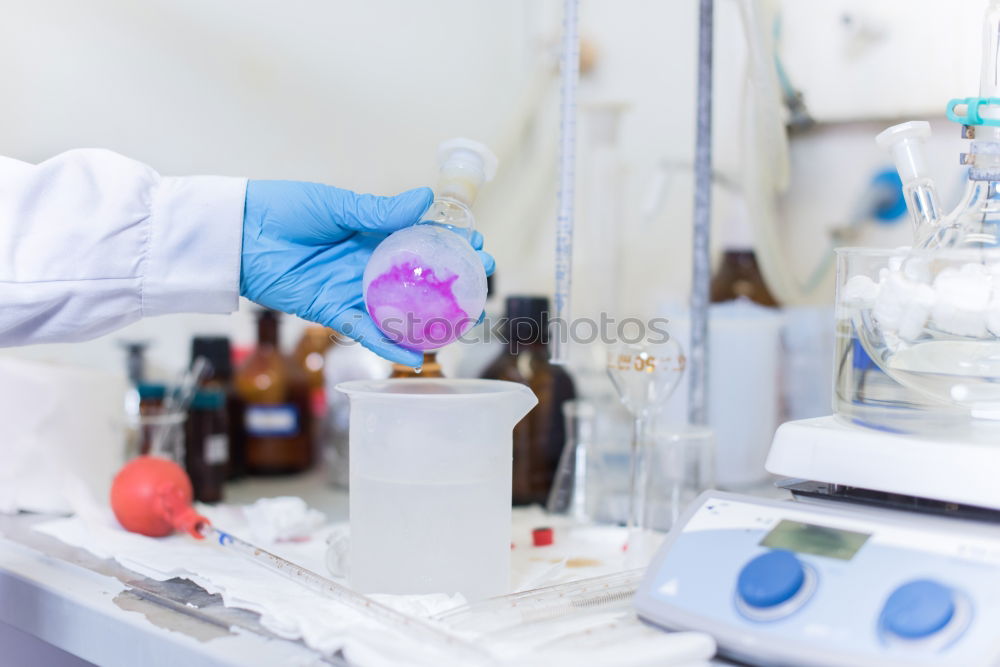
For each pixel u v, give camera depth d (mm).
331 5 2092
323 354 1959
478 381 1062
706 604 750
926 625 656
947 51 1533
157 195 1095
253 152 2045
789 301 1719
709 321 1554
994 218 908
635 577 993
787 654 685
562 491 1448
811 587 720
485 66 2291
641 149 2096
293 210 1106
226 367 1751
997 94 943
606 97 2146
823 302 1697
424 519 940
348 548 1140
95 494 1425
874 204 1626
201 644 835
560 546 1249
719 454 1563
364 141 2170
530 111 2154
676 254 2033
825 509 795
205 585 986
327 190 1110
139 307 1106
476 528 955
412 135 2230
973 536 716
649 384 1234
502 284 2107
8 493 1368
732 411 1560
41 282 1057
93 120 1881
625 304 2088
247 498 1664
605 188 1916
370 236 1157
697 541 811
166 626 892
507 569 999
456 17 2258
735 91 1782
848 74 1630
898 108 1589
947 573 691
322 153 2121
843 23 1624
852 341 889
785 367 1722
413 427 939
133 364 1819
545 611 868
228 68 2002
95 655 955
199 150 1990
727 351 1554
